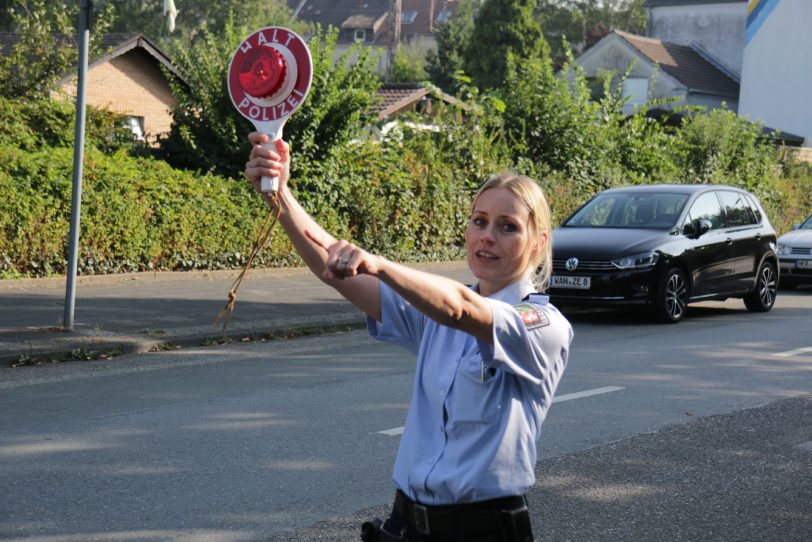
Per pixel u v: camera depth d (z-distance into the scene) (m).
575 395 8.79
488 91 24.52
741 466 6.70
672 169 26.80
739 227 15.43
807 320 14.70
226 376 9.30
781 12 47.19
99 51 23.92
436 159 21.27
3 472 6.07
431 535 2.55
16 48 19.55
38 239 14.52
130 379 9.07
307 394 8.55
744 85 48.38
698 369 10.22
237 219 17.16
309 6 97.19
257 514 5.44
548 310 2.51
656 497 6.00
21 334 10.54
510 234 2.54
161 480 5.99
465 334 2.55
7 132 17.42
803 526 5.59
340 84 18.94
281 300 14.11
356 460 6.53
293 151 18.00
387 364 10.12
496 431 2.49
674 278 13.92
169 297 13.77
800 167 33.19
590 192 24.03
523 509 2.54
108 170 15.34
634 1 85.19
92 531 5.11
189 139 18.12
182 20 57.75
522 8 58.72
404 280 2.14
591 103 25.20
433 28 94.81
